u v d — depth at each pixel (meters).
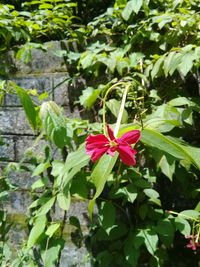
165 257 0.61
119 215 0.66
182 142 0.48
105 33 0.75
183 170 0.61
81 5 1.07
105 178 0.40
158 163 0.59
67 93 0.72
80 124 0.63
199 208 0.53
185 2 0.73
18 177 0.76
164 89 0.66
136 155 0.64
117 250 0.65
